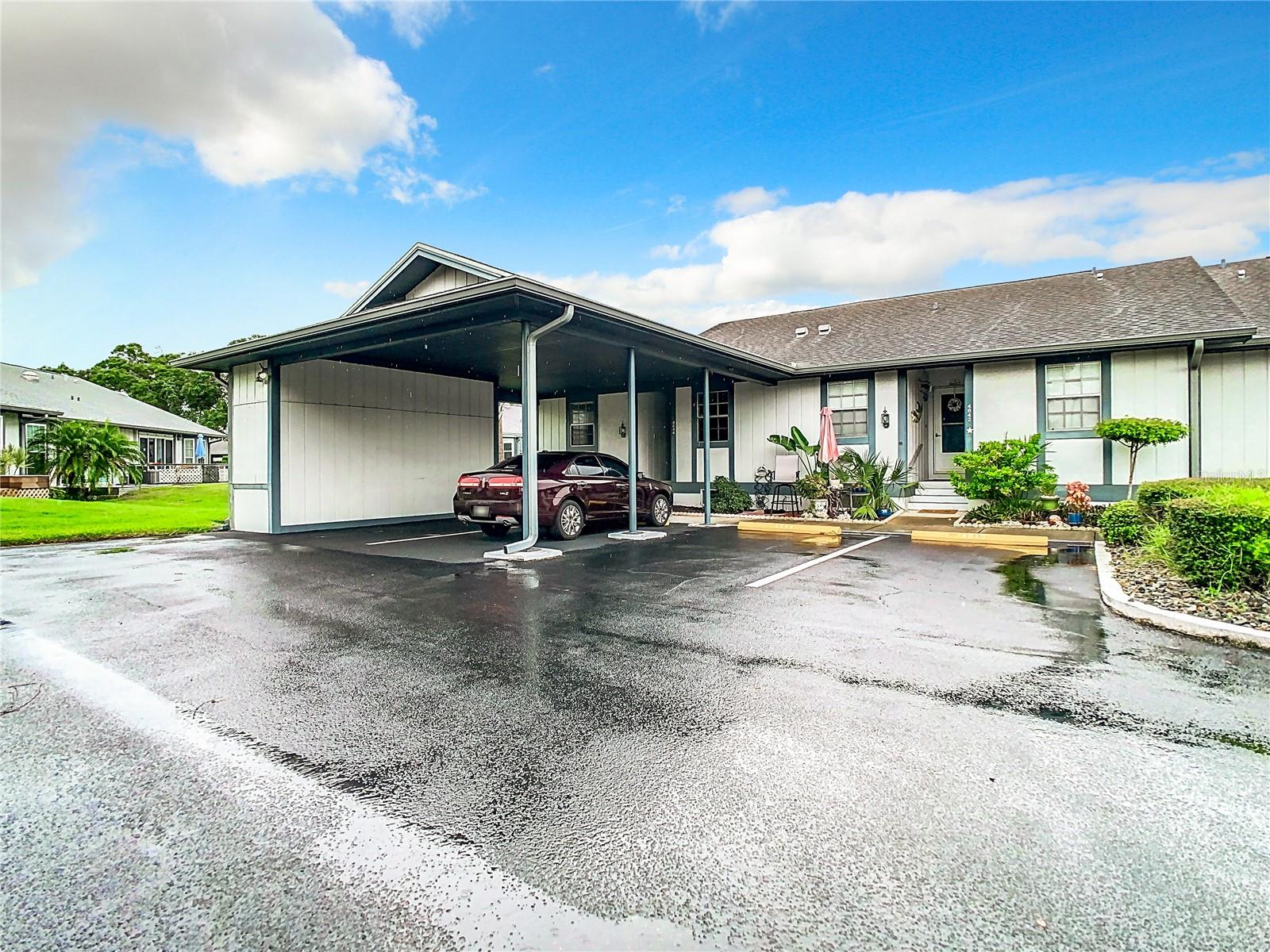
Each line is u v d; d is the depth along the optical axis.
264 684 3.68
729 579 6.71
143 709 3.32
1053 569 7.17
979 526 10.61
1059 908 1.79
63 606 5.66
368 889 1.93
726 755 2.75
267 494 11.48
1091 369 11.32
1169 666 3.81
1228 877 1.92
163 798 2.45
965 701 3.32
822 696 3.41
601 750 2.81
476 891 1.92
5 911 1.83
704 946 1.68
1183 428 9.93
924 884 1.90
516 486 9.80
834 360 13.85
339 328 9.05
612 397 18.00
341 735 3.00
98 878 1.97
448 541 10.34
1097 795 2.39
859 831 2.18
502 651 4.26
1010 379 11.95
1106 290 13.27
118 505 16.34
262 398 11.62
